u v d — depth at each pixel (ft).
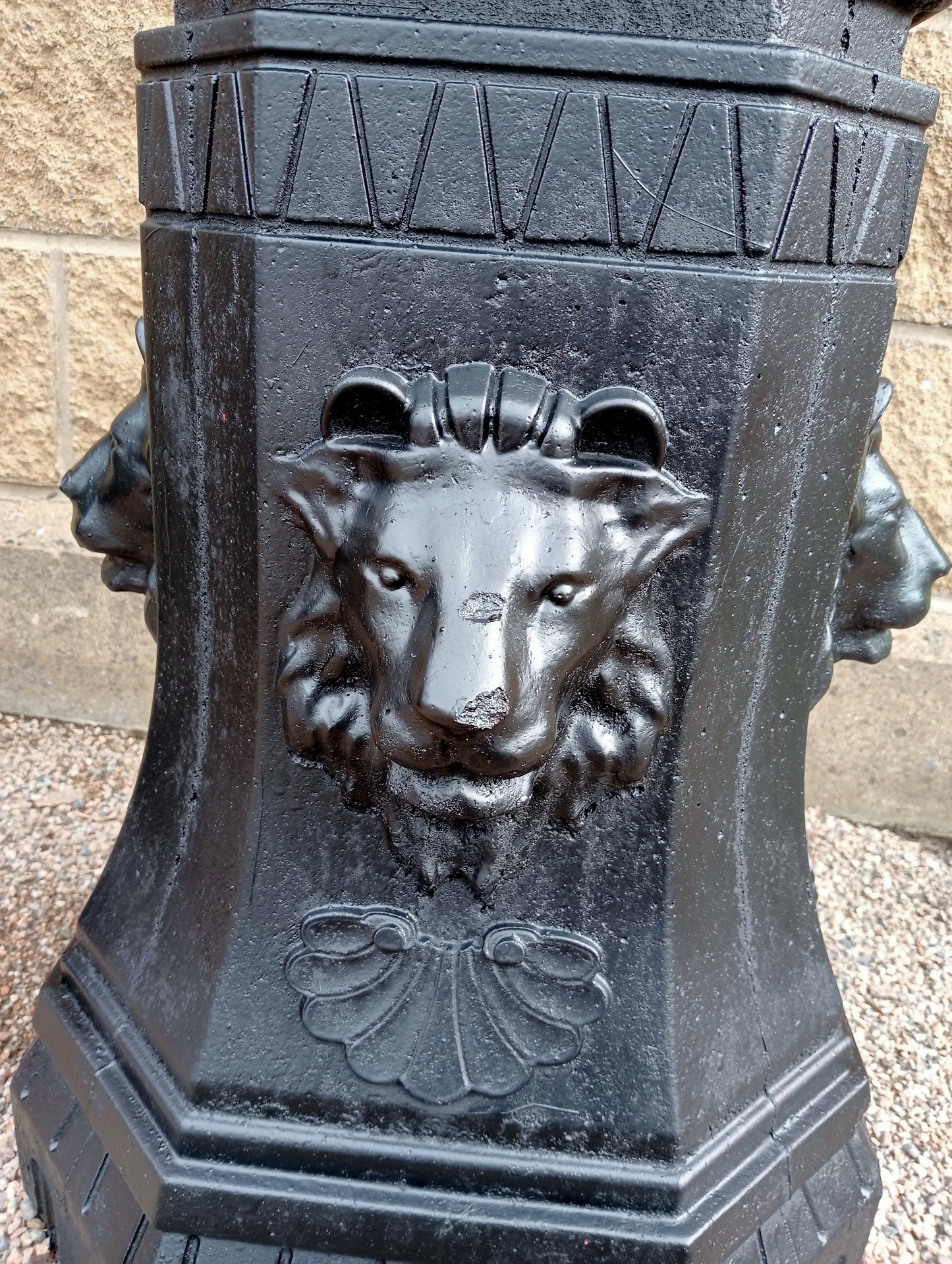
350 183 2.64
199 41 2.79
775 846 3.71
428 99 2.58
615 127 2.58
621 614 2.86
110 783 7.19
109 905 3.92
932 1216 4.25
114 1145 3.42
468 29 2.52
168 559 3.45
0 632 7.88
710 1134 3.33
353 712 3.03
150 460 3.48
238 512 3.00
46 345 7.10
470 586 2.51
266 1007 3.30
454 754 2.57
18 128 6.63
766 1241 3.42
